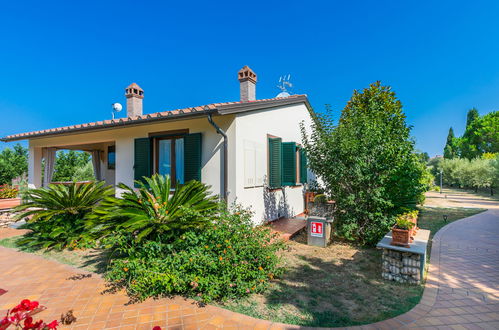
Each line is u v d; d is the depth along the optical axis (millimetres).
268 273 4145
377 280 4336
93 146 12328
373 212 6188
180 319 3129
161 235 4633
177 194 5059
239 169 6730
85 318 3184
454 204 15742
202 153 7043
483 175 24219
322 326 2951
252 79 9227
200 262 3775
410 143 6336
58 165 20172
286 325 2963
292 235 7031
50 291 3943
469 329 2922
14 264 5152
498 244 6668
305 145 7191
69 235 6180
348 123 6613
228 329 2910
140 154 7914
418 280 4121
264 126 8117
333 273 4625
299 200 10469
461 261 5344
